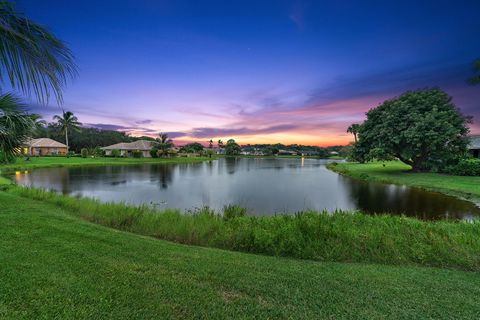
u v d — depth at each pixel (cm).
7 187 947
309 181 1802
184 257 322
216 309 210
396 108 1931
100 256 309
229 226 479
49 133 5519
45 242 348
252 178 2005
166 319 195
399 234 422
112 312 199
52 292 223
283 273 287
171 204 1010
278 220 524
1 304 202
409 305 226
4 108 545
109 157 4353
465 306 227
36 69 219
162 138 5103
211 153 7081
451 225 504
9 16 206
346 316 207
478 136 2634
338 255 364
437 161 1877
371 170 2247
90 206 646
